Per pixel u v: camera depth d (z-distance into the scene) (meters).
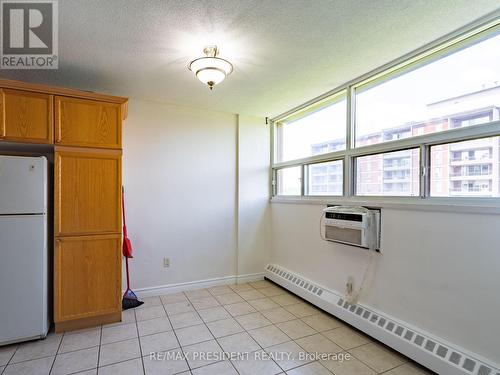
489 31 1.79
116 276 2.62
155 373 1.91
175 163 3.49
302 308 2.99
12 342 2.20
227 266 3.80
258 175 3.99
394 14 1.72
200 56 2.23
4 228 2.18
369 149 2.57
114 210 2.61
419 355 1.95
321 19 1.77
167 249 3.44
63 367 1.96
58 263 2.39
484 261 1.71
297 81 2.75
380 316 2.33
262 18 1.75
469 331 1.77
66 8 1.64
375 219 2.42
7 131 2.23
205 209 3.66
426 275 2.03
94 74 2.56
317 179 3.30
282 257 3.76
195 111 3.61
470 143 1.86
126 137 3.24
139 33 1.91
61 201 2.40
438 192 2.04
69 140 2.43
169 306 3.03
